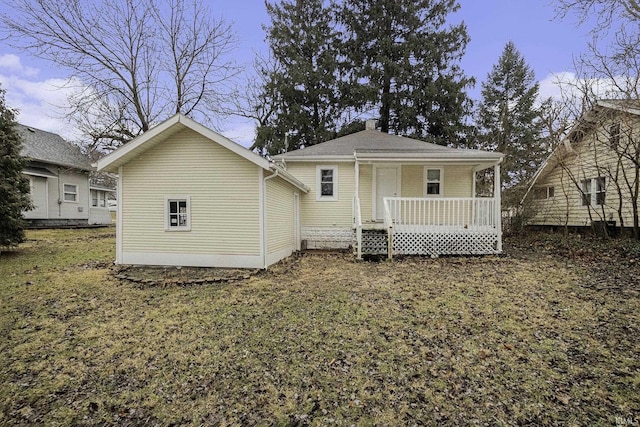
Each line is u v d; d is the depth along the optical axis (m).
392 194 12.41
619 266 7.55
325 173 12.70
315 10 23.05
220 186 8.36
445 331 4.47
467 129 21.98
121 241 8.78
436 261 9.19
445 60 21.89
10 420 2.86
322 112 22.69
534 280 6.81
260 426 2.75
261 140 21.52
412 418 2.80
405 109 20.92
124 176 8.74
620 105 9.69
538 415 2.80
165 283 6.99
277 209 9.37
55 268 8.48
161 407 3.01
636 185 9.77
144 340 4.35
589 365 3.54
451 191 12.27
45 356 3.95
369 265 8.84
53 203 17.17
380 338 4.30
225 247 8.37
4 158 9.96
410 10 21.77
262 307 5.55
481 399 3.02
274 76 21.80
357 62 22.44
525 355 3.79
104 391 3.26
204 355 3.93
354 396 3.11
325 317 5.05
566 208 13.81
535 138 23.20
